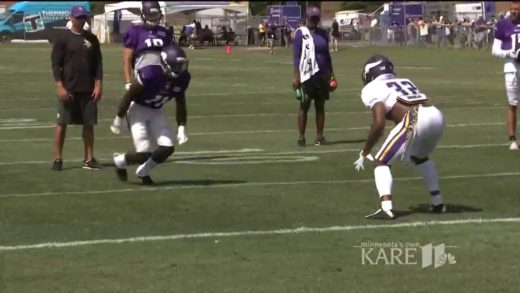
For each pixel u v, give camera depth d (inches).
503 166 1800.0
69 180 1659.7
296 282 983.6
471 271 1024.9
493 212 1344.7
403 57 6702.8
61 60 1745.8
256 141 2257.6
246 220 1298.0
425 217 1307.8
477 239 1171.9
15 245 1151.6
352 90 3843.5
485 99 3376.0
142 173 1587.1
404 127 1262.3
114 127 1573.6
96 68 1770.4
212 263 1061.8
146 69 1494.8
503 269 1032.2
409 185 1584.6
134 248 1133.7
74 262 1067.9
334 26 7775.6
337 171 1750.7
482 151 2017.7
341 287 965.2
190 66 5777.6
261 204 1418.6
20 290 956.6
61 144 1785.2
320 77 2123.5
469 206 1393.9
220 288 961.5
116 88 4062.5
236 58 6835.6
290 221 1289.4
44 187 1589.6
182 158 1953.7
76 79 1749.5
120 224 1277.1
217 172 1750.7
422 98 1275.8
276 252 1111.6
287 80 4512.8
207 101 3408.0
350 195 1493.6
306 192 1525.6
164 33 1582.2
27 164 1867.6
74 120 1775.3
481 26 7283.5
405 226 1246.3
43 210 1380.4
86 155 1800.0
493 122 2620.6
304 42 2111.2
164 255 1098.7
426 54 6865.2
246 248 1131.9
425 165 1330.0
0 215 1343.5
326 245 1144.2
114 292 948.0
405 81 1289.4
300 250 1121.4
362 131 2454.5
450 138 2257.6
